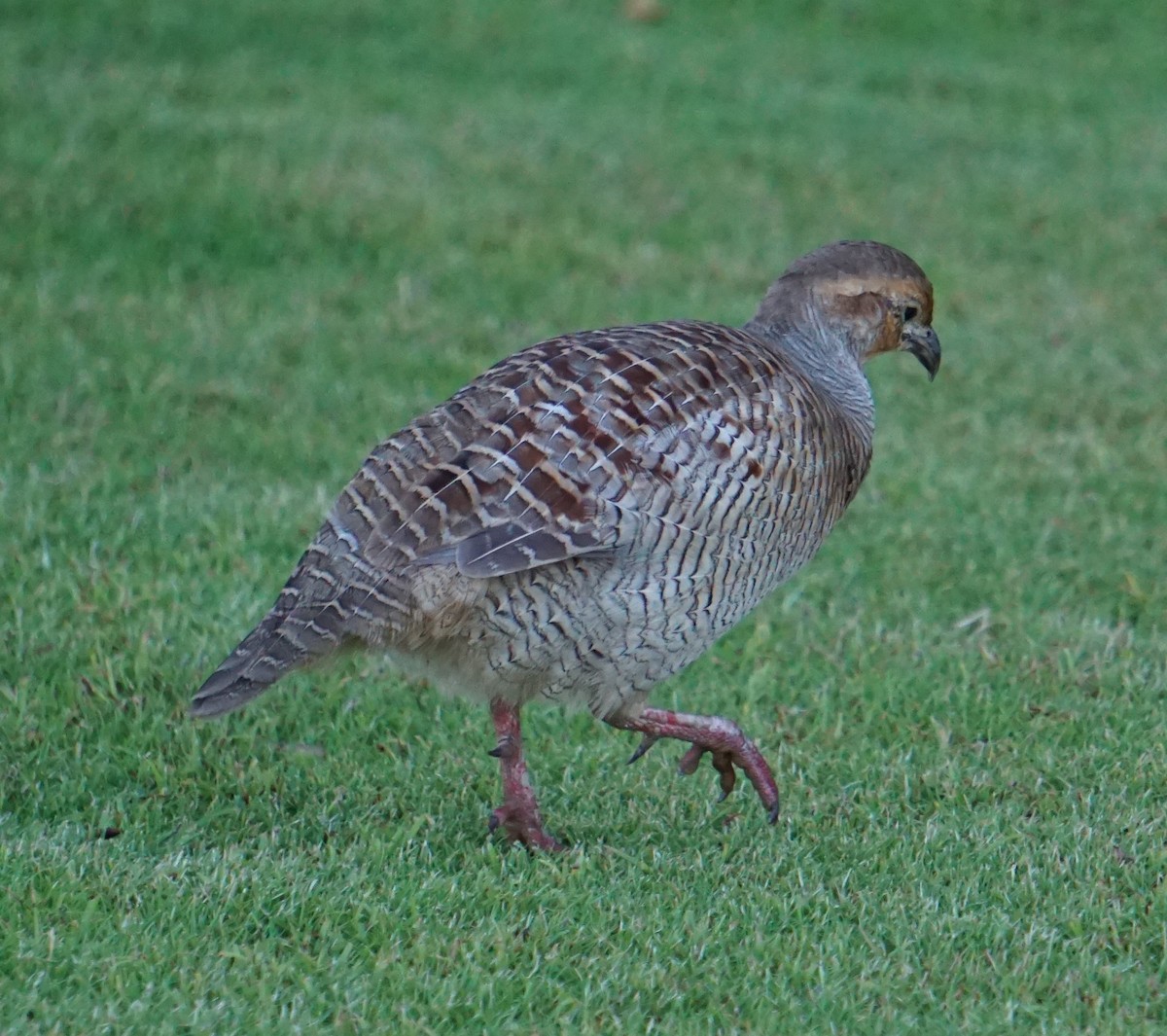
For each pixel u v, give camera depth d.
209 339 17.83
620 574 8.74
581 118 26.80
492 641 8.79
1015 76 31.53
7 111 23.44
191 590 12.73
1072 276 22.25
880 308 10.93
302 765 10.59
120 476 14.65
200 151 22.94
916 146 27.20
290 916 8.41
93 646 11.74
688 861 9.35
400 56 28.84
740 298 20.33
